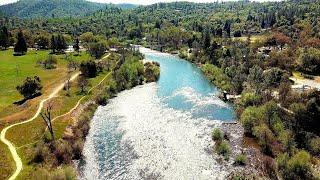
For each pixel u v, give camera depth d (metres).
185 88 124.12
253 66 130.75
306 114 76.06
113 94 116.62
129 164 65.75
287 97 89.25
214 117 91.69
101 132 82.44
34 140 72.31
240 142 74.44
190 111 96.94
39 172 58.50
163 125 86.00
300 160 58.12
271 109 81.69
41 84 116.12
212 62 164.62
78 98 105.81
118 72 133.25
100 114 96.50
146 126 85.56
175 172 62.25
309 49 142.88
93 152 71.31
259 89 103.62
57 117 87.31
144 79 137.12
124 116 94.06
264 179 57.72
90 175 61.81
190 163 65.50
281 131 73.31
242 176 58.53
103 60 167.62
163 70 158.25
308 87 104.81
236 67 137.12
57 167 63.25
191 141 75.75
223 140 74.88
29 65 159.62
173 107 100.94
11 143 70.62
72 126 83.12
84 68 138.25
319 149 66.94
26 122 82.69
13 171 59.81
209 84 130.75
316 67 130.25
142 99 110.19
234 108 99.12
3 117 87.12
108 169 64.00
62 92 111.75
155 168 63.91
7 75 137.88
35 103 98.50
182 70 158.62
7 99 105.44
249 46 178.75
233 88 116.69
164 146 73.44
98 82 128.00
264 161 64.00
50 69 151.25
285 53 144.38
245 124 79.56
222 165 64.44
